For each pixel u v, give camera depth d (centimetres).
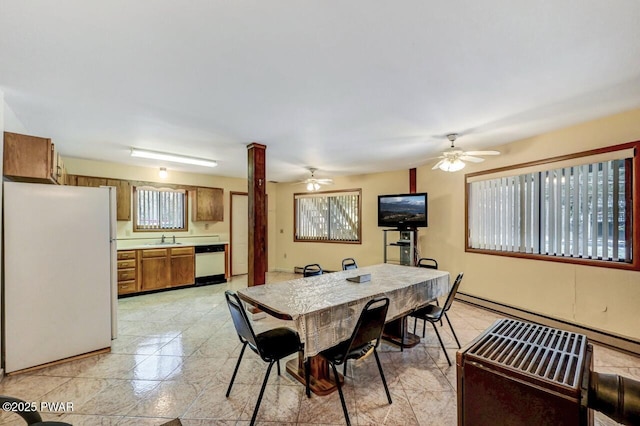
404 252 493
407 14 135
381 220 512
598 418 184
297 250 696
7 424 179
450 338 306
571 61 177
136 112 257
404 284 262
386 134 325
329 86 209
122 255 459
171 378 229
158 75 192
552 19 138
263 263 356
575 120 282
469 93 221
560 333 147
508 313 370
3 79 197
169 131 311
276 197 723
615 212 272
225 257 610
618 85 208
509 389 112
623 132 262
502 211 381
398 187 558
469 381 122
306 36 152
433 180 493
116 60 174
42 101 232
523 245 354
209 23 140
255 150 356
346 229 634
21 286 232
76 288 257
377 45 160
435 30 147
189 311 397
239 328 199
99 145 368
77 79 197
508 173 367
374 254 591
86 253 263
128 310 400
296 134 323
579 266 296
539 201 338
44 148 246
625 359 253
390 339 294
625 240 266
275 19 138
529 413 107
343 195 634
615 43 158
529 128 305
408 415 185
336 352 191
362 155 430
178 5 128
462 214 440
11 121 250
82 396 204
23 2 124
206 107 246
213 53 167
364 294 227
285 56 171
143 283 480
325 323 190
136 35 150
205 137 333
